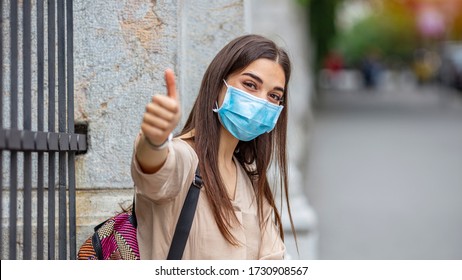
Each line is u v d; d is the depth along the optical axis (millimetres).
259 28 11984
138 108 3330
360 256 7535
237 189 2734
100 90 3326
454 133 18891
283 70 2711
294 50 12828
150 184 2332
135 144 2307
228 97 2637
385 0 44500
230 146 2750
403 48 63531
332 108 26609
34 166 3246
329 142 16562
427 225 9031
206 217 2549
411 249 7852
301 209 6023
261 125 2648
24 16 2529
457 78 33688
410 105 29219
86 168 3324
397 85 50844
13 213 2359
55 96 3094
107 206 3322
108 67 3326
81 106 3324
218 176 2588
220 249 2549
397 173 12750
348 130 19062
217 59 2689
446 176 12531
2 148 2209
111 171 3328
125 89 3328
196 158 2590
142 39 3328
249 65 2652
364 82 45125
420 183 11875
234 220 2611
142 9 3324
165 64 3334
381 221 9227
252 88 2662
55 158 2984
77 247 3309
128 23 3326
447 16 38812
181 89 3404
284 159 2859
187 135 2725
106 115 3328
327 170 12891
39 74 2711
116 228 2666
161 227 2512
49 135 2639
